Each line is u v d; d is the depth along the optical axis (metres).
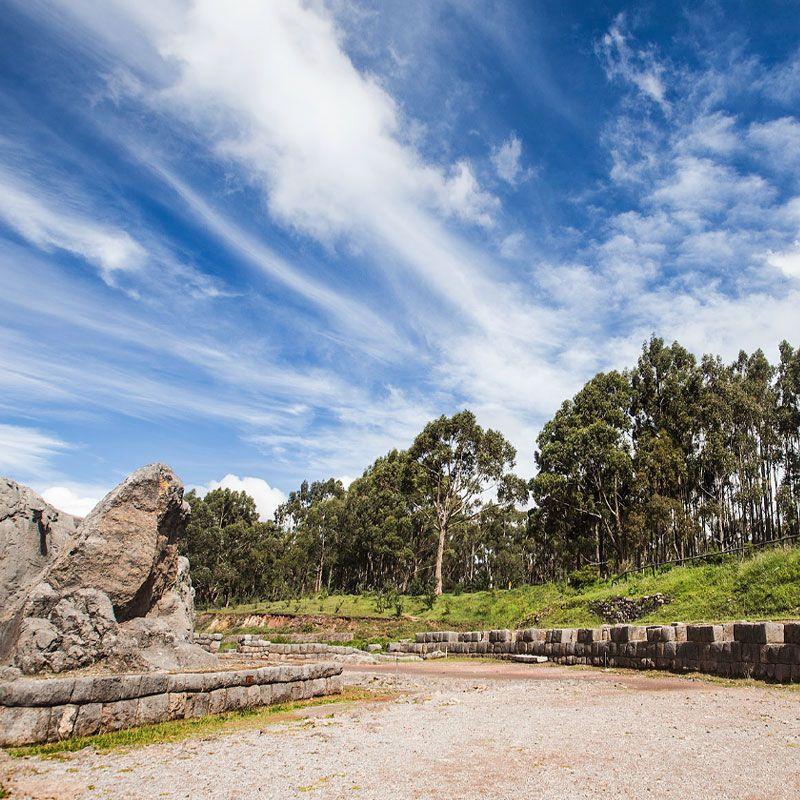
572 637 23.03
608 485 50.00
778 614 18.53
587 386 54.50
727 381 53.34
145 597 14.23
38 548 14.12
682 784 6.34
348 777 6.70
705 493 52.06
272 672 12.43
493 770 6.96
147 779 6.63
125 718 9.25
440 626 37.16
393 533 66.25
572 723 9.85
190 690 10.48
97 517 13.66
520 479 59.19
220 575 70.31
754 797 5.92
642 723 9.72
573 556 53.59
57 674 10.88
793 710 10.72
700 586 23.64
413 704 12.59
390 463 70.38
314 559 76.38
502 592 43.66
